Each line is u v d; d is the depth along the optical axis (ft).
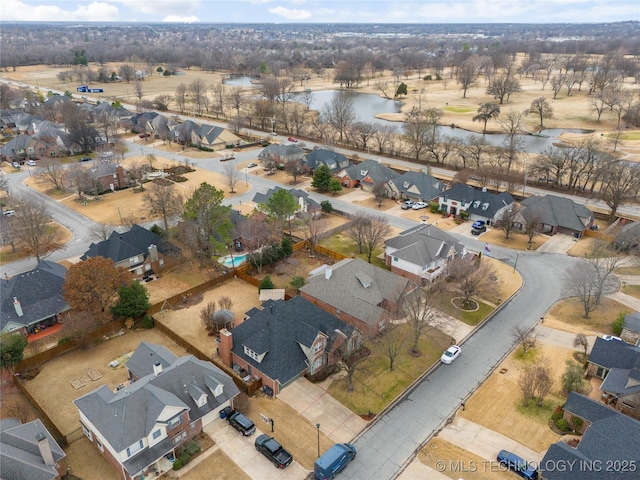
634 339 188.85
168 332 194.29
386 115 643.45
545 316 213.66
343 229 298.15
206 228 241.55
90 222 305.94
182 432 141.18
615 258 239.71
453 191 326.03
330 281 210.59
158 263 245.04
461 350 190.19
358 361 168.66
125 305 197.16
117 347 188.75
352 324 192.65
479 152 385.91
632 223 277.85
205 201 237.25
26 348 185.37
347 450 136.46
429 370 178.09
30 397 157.69
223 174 401.29
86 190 349.20
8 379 168.35
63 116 519.60
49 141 454.81
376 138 479.82
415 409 159.63
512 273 250.37
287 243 253.24
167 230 279.08
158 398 136.56
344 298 201.87
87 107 595.06
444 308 217.97
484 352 189.37
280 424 151.33
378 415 156.04
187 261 256.11
